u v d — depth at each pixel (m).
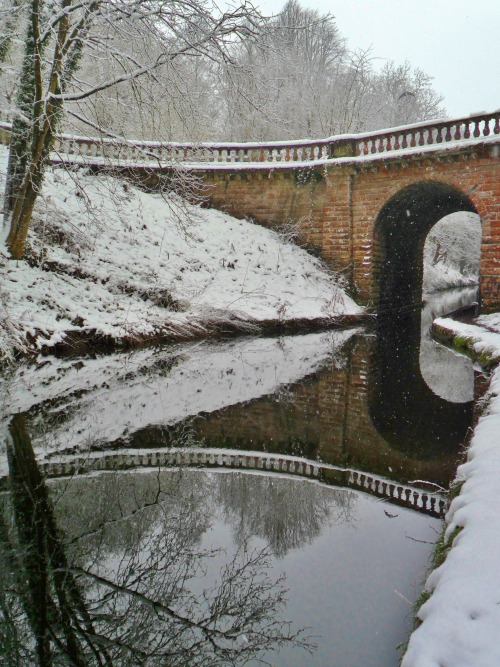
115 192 15.27
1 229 14.38
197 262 19.52
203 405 9.39
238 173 24.06
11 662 3.10
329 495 5.69
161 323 15.48
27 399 9.08
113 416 8.41
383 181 21.75
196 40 12.09
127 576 4.03
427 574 3.45
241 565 4.18
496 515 3.18
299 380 11.57
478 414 7.50
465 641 2.14
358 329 20.30
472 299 35.88
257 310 18.72
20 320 12.27
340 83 34.28
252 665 3.06
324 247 23.36
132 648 3.24
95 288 15.10
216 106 24.28
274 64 13.88
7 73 14.31
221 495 5.66
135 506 5.25
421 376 12.02
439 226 44.91
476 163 19.11
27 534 4.59
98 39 12.14
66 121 13.65
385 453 7.14
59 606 3.63
